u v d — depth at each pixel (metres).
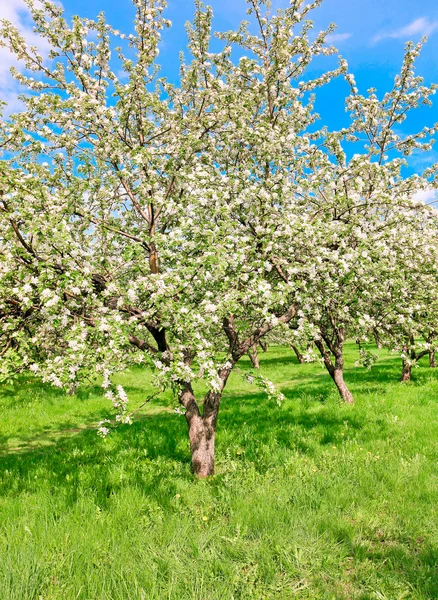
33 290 5.45
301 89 9.23
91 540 4.39
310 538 4.40
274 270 7.70
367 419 9.23
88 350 5.31
